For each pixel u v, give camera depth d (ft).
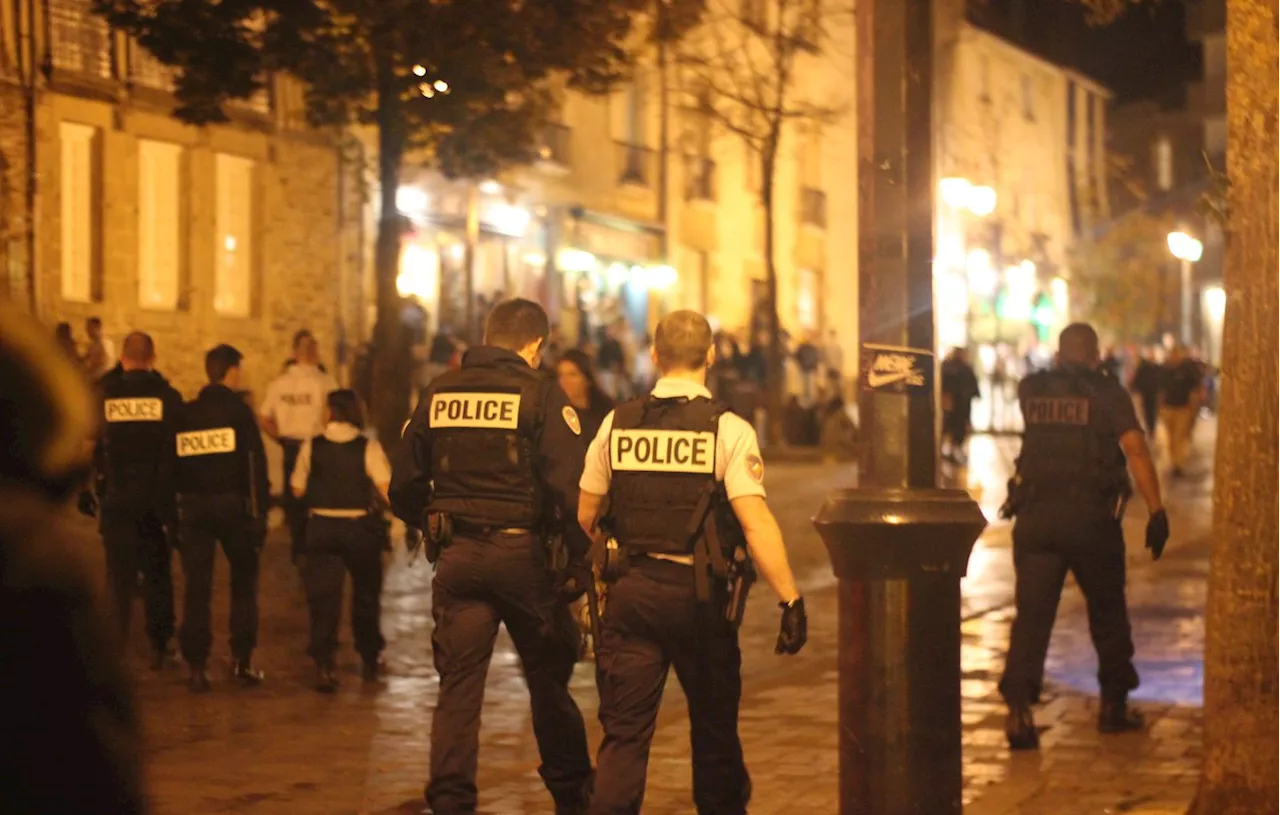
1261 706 19.19
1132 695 32.14
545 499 21.89
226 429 33.17
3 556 7.18
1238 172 19.07
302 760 27.09
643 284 123.34
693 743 19.61
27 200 71.46
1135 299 173.99
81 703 7.22
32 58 71.92
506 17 57.21
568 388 33.96
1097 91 205.46
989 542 61.67
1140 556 56.49
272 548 56.59
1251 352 19.08
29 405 7.29
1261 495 19.11
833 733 28.91
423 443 22.44
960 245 148.36
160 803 24.04
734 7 116.98
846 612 17.21
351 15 54.75
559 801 22.79
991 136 164.66
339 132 72.18
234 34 58.44
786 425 115.34
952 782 17.13
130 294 77.46
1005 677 27.43
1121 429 27.20
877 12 17.08
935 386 17.19
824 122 104.73
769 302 102.06
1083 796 24.09
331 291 89.76
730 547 18.89
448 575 21.97
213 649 38.19
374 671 34.35
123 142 76.95
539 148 107.86
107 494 33.71
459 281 101.86
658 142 126.52
